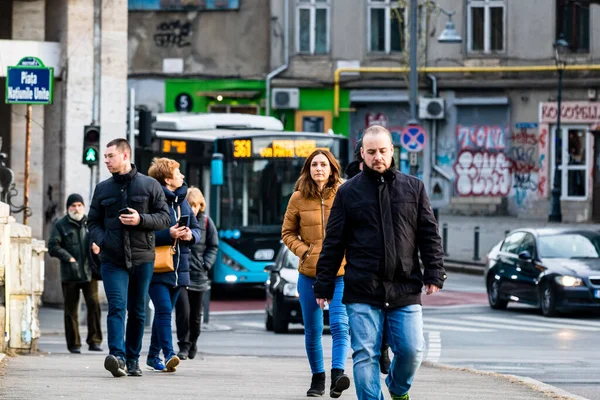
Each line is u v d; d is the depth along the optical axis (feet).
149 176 87.71
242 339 142.92
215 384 79.36
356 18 323.37
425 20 321.11
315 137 201.05
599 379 98.43
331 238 59.72
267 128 214.69
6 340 106.01
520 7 319.27
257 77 325.01
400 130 322.34
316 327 74.84
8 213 103.04
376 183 59.26
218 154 193.06
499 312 177.06
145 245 81.92
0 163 150.20
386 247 58.44
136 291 83.15
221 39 325.83
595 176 314.55
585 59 317.22
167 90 326.44
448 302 192.24
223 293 215.51
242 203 197.57
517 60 319.27
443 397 73.31
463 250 269.23
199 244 104.68
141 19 326.03
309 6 324.39
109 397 68.54
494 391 78.48
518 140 318.65
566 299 164.04
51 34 175.73
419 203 59.26
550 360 115.96
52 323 156.15
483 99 318.04
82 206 121.39
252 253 197.57
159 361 91.09
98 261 118.11
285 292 148.97
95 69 174.40
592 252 171.53
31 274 112.47
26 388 72.74
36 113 179.52
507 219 312.50
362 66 323.16
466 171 320.09
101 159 175.01
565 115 316.60
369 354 58.34
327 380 86.79
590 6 317.63
